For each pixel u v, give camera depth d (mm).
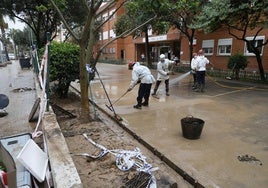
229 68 13758
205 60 9297
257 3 9461
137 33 18625
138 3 5305
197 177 3137
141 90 6676
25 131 4617
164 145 4188
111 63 31609
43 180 2279
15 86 10008
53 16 16562
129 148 4051
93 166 3363
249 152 3922
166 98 8188
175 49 24438
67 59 6984
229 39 16203
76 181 2188
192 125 4348
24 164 2254
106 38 35250
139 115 6074
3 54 26156
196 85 10109
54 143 2977
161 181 3039
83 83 5332
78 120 5516
